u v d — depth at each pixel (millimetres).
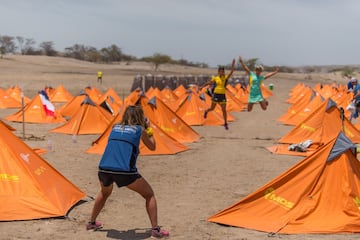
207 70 154875
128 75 91188
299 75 134500
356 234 8766
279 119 28312
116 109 26781
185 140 19891
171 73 116125
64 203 10102
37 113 25453
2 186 9758
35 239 8414
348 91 31453
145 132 8695
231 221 9359
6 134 10328
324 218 9062
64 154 16438
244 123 27266
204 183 12797
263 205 9461
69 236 8617
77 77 75875
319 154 9539
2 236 8500
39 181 10031
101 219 9664
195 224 9406
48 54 199750
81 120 21672
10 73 77062
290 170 9523
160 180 13086
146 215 9984
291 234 8766
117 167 8344
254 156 16719
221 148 18359
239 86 47531
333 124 18844
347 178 9305
